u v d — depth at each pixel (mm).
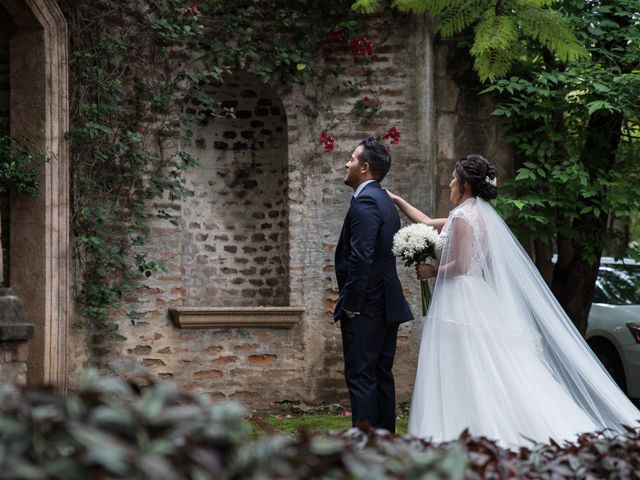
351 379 5191
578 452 2553
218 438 1594
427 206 7574
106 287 6867
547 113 7691
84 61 6695
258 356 7371
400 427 6609
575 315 8195
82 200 6746
